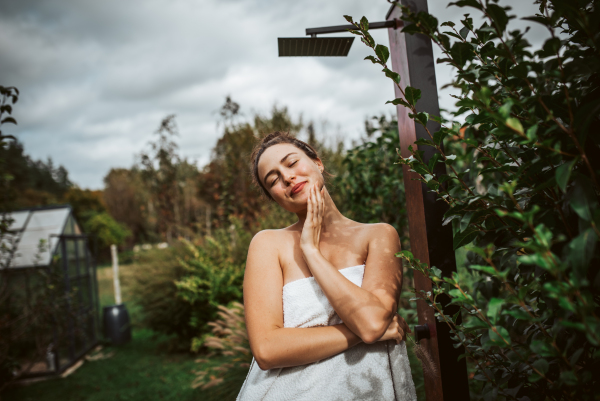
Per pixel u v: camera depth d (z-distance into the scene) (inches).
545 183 26.4
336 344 38.6
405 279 107.0
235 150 262.4
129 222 1225.4
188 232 272.7
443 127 33.6
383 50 34.9
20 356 234.5
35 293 225.0
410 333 47.4
